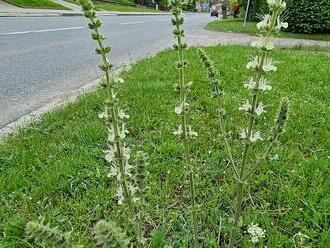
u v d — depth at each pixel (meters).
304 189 4.04
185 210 3.77
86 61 11.72
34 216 3.62
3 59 11.29
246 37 21.41
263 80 2.15
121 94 7.09
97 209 3.73
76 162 4.57
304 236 3.31
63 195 4.06
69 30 19.05
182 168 4.48
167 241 3.39
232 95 7.38
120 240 1.76
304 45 17.73
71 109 6.41
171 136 5.37
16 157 4.70
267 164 4.53
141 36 19.78
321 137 5.46
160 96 7.12
